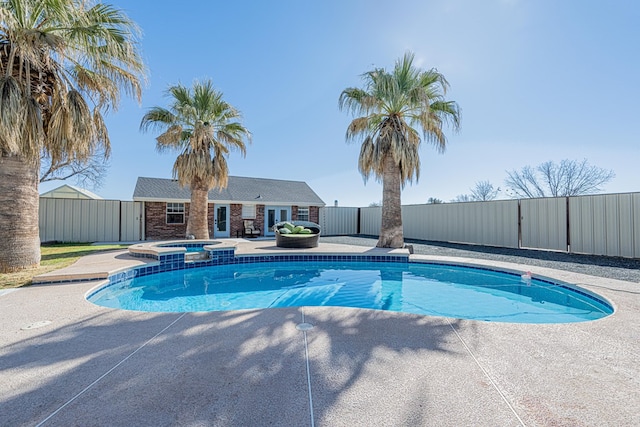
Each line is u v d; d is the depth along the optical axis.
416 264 8.29
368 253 8.67
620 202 8.37
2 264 5.56
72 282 5.22
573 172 18.19
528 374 2.13
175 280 6.90
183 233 15.06
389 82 8.95
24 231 5.80
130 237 13.86
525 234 10.61
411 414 1.69
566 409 1.73
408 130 9.72
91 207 13.12
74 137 6.00
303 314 3.43
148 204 14.28
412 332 2.91
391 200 9.85
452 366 2.24
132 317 3.32
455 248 10.99
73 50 5.87
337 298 5.44
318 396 1.86
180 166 11.33
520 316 4.37
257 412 1.70
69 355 2.40
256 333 2.87
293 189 19.86
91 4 5.61
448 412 1.70
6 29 5.12
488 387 1.96
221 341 2.68
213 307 4.93
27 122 5.35
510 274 6.56
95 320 3.22
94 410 1.71
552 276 5.68
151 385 1.97
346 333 2.88
